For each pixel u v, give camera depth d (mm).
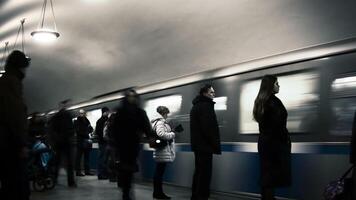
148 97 12906
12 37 17000
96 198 8828
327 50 7391
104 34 12305
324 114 7379
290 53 8133
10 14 14273
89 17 11750
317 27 7328
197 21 9297
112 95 15516
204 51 10047
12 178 4777
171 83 11828
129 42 11891
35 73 19891
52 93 20547
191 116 7207
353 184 4363
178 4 9078
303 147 7664
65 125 11016
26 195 4926
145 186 11539
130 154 7449
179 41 10375
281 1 7398
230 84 9680
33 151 10188
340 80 7168
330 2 6797
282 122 5652
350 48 6984
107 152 12742
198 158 7109
